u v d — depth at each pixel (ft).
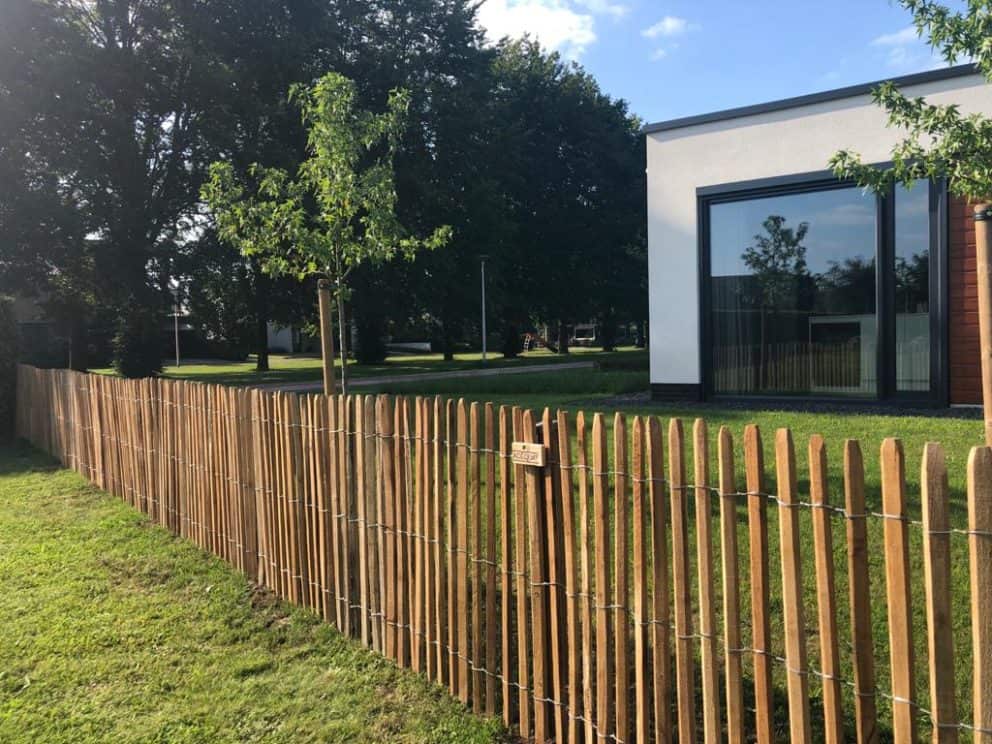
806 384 38.34
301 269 27.02
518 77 121.29
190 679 13.23
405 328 100.01
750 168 38.52
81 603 16.65
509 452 11.10
